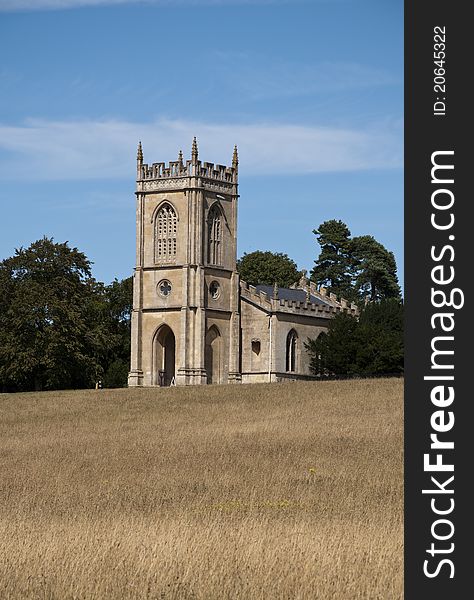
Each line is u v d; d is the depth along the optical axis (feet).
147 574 140.56
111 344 602.03
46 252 589.73
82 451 307.37
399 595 132.36
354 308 647.97
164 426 371.35
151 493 231.71
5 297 583.58
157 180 595.06
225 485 240.94
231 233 605.31
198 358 579.89
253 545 155.53
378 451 290.97
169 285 588.91
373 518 188.65
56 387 579.07
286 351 597.52
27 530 174.29
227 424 369.30
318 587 134.00
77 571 141.90
